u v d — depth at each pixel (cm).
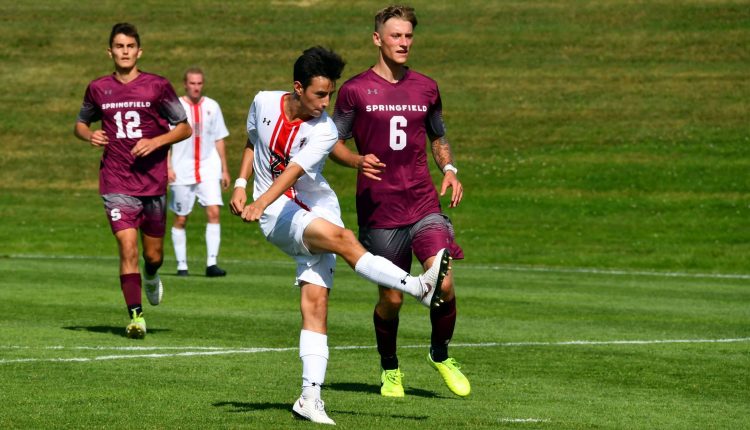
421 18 13125
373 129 2369
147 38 12656
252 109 2109
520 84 11425
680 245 7350
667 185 8881
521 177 9231
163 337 3103
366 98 2367
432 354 2298
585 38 12412
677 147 9744
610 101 10894
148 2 13638
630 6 13138
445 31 12762
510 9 13275
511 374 2572
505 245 7369
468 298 4372
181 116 3186
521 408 2138
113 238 7581
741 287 5053
